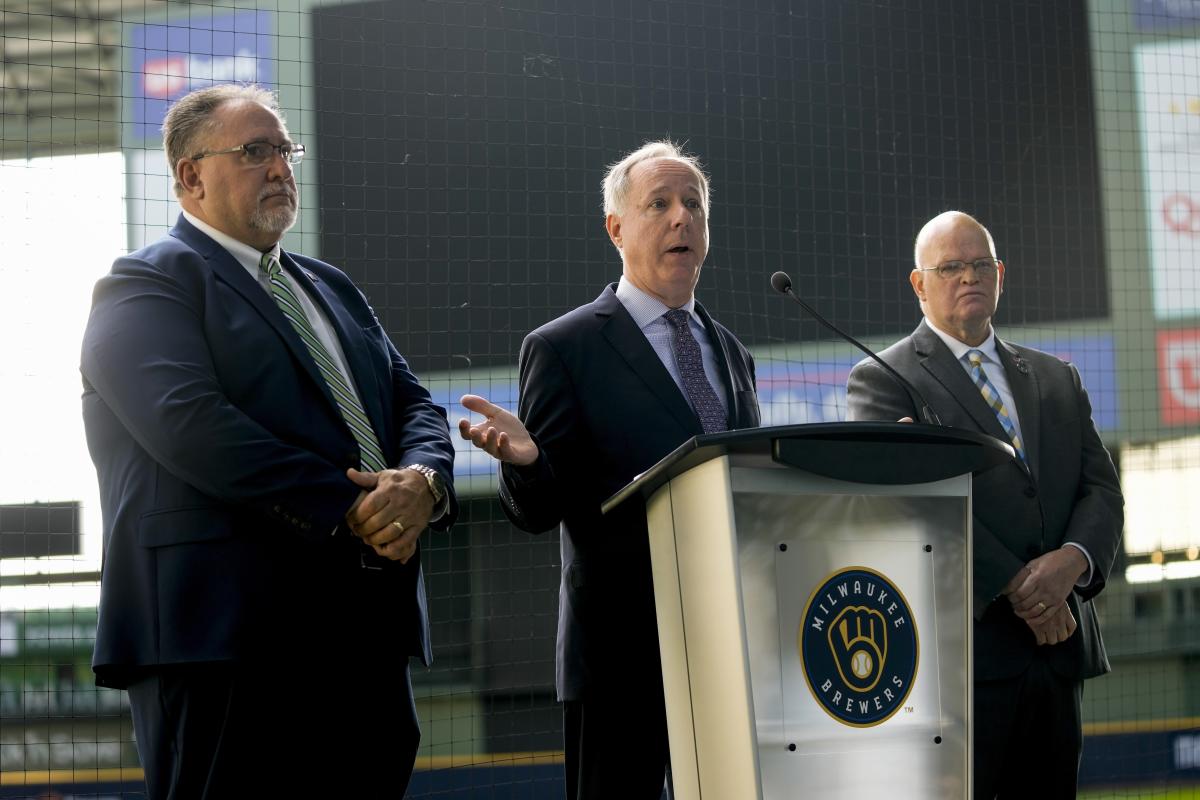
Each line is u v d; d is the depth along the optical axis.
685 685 1.90
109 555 2.10
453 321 6.83
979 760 2.89
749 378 2.92
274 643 2.05
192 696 2.05
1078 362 7.73
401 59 6.57
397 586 2.25
